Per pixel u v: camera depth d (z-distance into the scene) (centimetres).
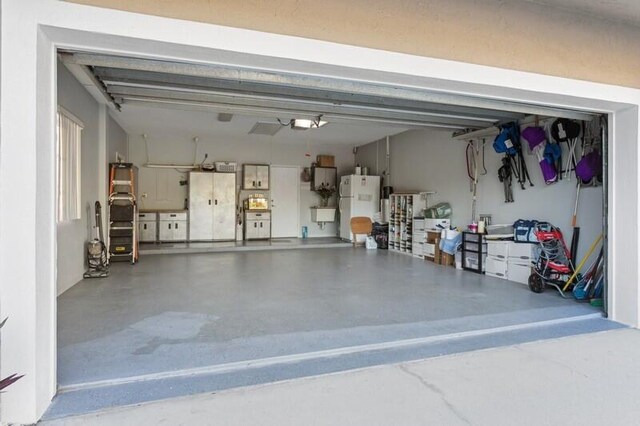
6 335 197
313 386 242
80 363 268
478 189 677
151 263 685
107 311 391
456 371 265
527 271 532
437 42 292
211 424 200
